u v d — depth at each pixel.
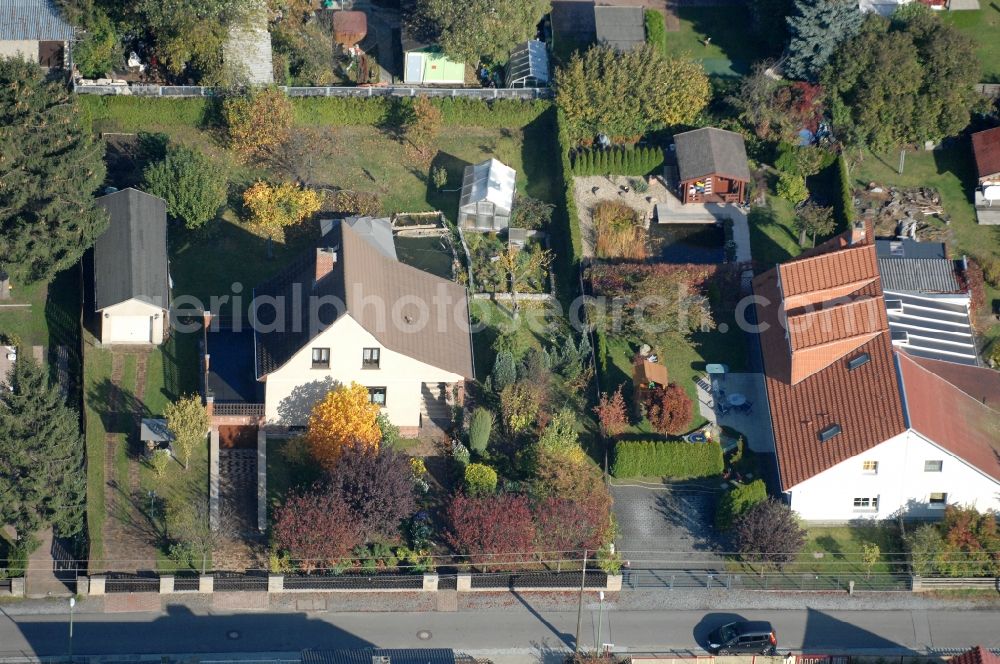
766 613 102.56
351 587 101.56
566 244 118.12
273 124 119.12
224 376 108.75
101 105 121.50
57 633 98.88
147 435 105.12
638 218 120.38
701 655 100.19
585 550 98.69
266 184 118.12
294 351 104.19
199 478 105.38
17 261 107.06
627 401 110.62
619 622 101.44
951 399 107.38
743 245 120.06
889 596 103.81
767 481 107.75
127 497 104.50
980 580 104.19
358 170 122.00
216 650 98.50
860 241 111.62
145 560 102.12
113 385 108.88
